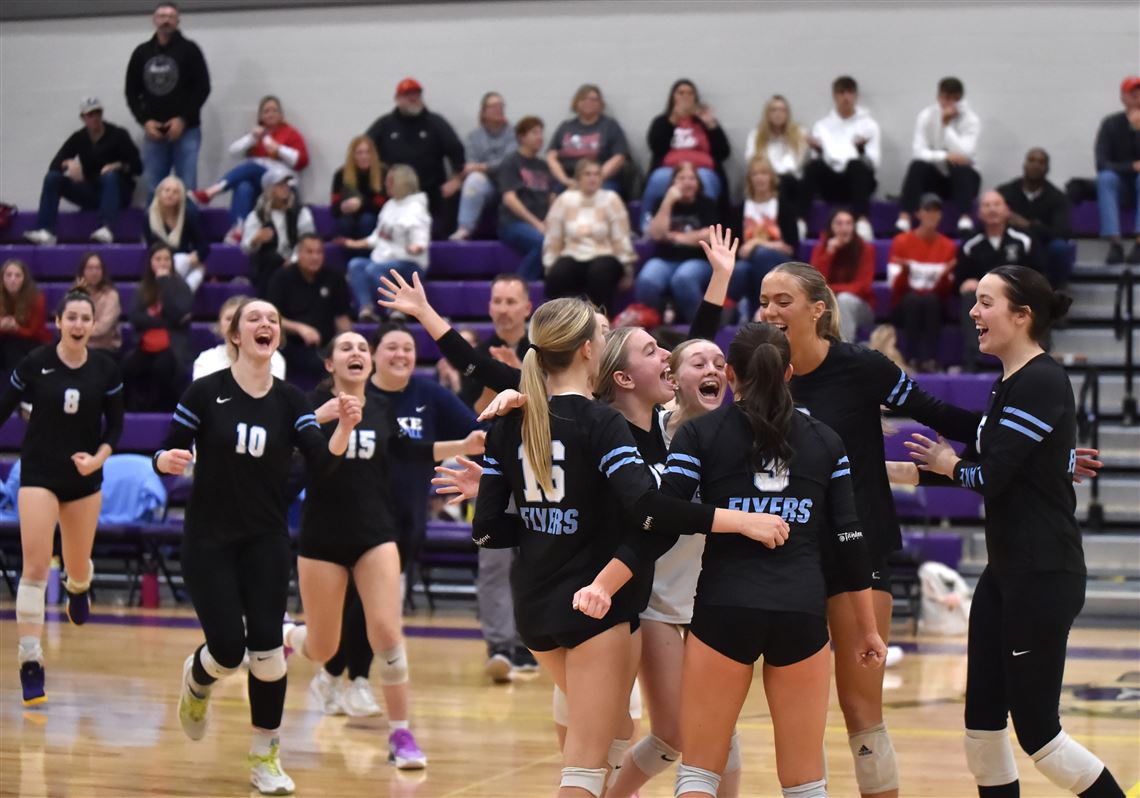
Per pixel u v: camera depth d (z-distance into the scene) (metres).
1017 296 4.50
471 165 14.46
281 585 5.80
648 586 4.26
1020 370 4.48
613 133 14.35
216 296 14.33
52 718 7.27
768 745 6.77
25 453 7.57
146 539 11.39
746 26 14.73
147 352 12.91
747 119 14.72
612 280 12.61
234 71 15.85
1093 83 14.12
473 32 15.37
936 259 12.54
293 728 7.12
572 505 4.18
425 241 13.52
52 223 15.21
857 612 4.24
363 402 6.25
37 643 7.57
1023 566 4.41
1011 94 14.25
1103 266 13.22
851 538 4.20
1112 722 7.11
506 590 8.55
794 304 4.65
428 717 7.43
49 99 16.27
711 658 4.07
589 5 15.08
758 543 4.09
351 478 6.12
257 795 5.78
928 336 12.29
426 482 7.41
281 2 15.67
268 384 5.85
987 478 4.39
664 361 4.74
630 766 4.67
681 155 13.81
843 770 6.27
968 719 4.60
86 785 5.93
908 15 14.43
